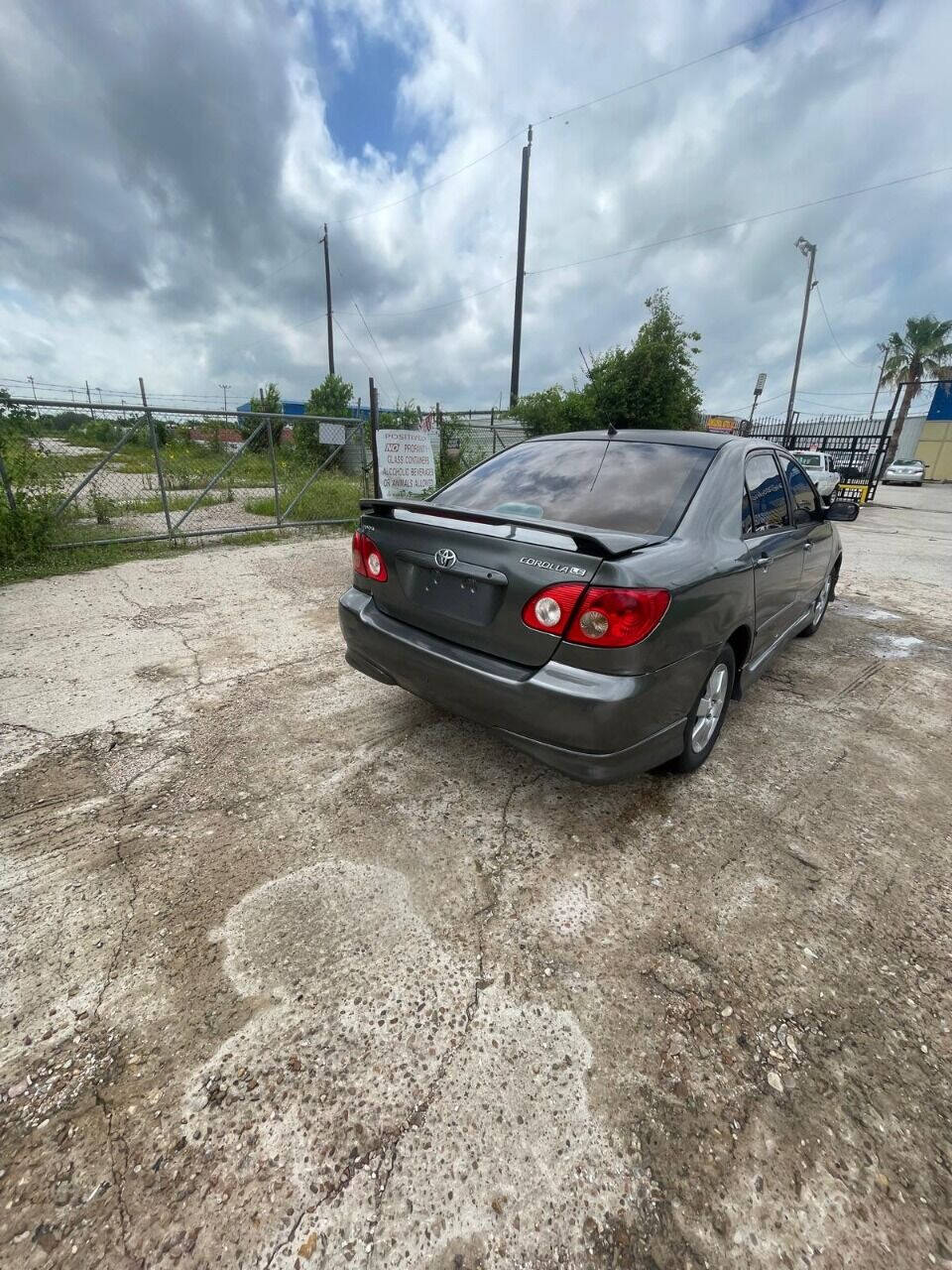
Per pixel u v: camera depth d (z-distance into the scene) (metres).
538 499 2.75
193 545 7.86
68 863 2.13
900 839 2.41
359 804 2.51
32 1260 1.13
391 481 9.38
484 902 2.02
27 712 3.21
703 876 2.17
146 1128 1.35
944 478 33.94
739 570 2.55
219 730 3.06
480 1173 1.29
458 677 2.29
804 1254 1.18
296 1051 1.53
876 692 3.89
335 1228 1.19
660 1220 1.22
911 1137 1.38
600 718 1.99
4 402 6.15
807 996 1.72
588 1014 1.65
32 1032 1.55
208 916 1.93
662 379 15.68
